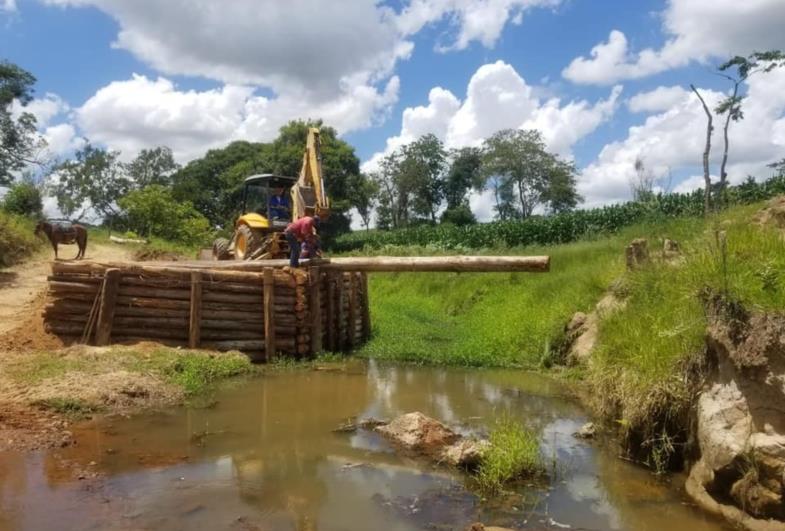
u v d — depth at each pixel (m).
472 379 11.05
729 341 5.70
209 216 58.03
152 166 62.12
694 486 5.93
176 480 6.04
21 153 36.91
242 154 57.72
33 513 5.18
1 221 22.12
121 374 9.20
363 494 5.82
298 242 13.27
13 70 35.53
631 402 7.04
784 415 5.21
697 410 6.23
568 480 6.25
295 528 5.09
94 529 4.94
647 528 5.23
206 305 12.01
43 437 7.03
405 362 12.66
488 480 6.10
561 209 69.94
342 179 47.72
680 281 7.74
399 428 7.44
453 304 19.08
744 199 21.58
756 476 5.22
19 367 9.34
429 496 5.80
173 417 8.17
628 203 28.44
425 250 31.25
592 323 11.60
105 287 11.19
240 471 6.33
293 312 12.92
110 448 6.88
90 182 53.72
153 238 36.47
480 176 73.50
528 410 8.90
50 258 22.95
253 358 12.42
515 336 13.23
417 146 73.12
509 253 24.59
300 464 6.57
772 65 13.90
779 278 6.01
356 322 14.82
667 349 6.97
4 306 14.59
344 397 9.55
